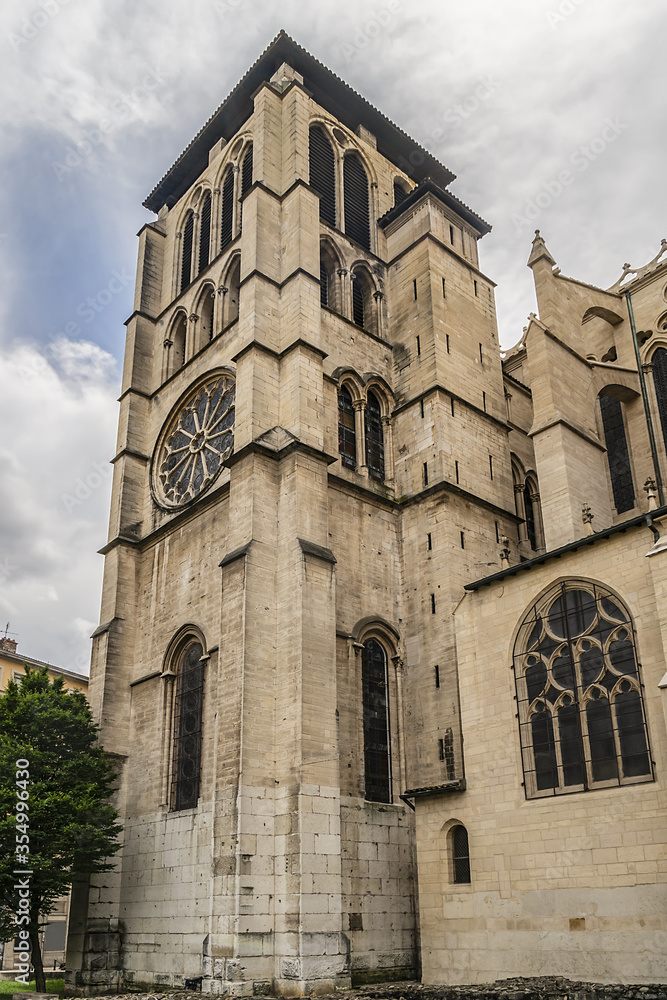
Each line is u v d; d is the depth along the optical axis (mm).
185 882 33688
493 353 47375
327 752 31375
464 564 38906
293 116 46312
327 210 49188
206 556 39312
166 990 31984
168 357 50281
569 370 40469
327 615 33531
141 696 40688
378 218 51875
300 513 34844
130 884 36688
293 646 32375
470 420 43344
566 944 25156
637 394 45438
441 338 44125
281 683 32312
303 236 41938
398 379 44969
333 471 39656
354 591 37469
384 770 35875
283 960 28141
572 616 28594
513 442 48438
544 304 42438
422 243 46906
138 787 38594
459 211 50531
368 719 36062
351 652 36031
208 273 49062
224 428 42594
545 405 38656
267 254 42094
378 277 48469
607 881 24703
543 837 26719
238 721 31094
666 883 23406
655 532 26625
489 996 23031
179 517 41719
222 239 51188
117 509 46219
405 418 43312
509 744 28906
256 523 34656
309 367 38531
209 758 35000
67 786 33812
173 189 58406
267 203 43500
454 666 36125
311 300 40469
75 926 36531
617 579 27406
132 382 50031
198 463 43844
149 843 36469
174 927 33406
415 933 33562
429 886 29625
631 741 25766
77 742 36219
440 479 40062
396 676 37781
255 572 33656
